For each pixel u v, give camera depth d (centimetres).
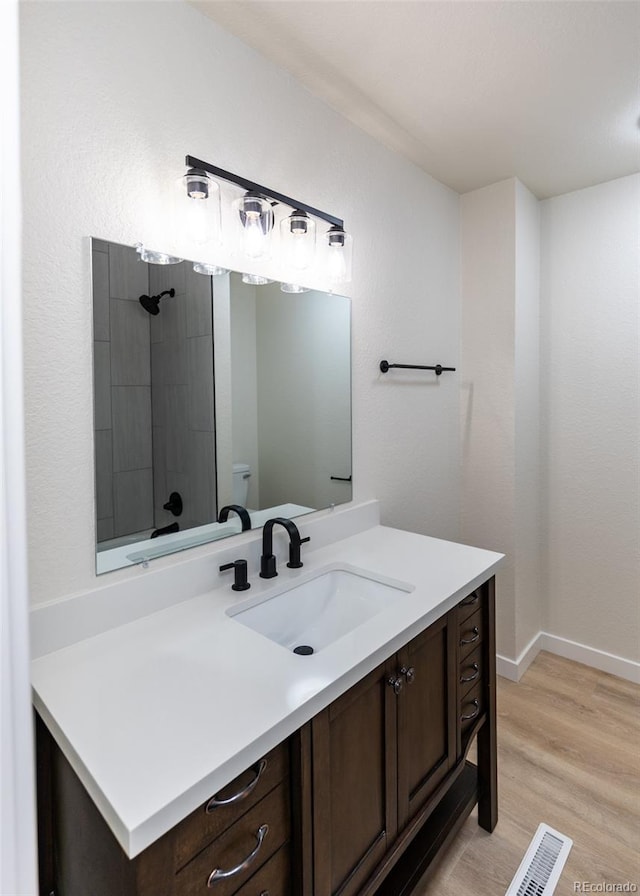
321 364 167
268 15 126
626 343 231
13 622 65
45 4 97
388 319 198
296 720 80
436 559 153
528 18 127
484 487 244
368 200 184
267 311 147
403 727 114
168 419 123
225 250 136
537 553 260
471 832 155
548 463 258
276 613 131
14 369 65
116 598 109
